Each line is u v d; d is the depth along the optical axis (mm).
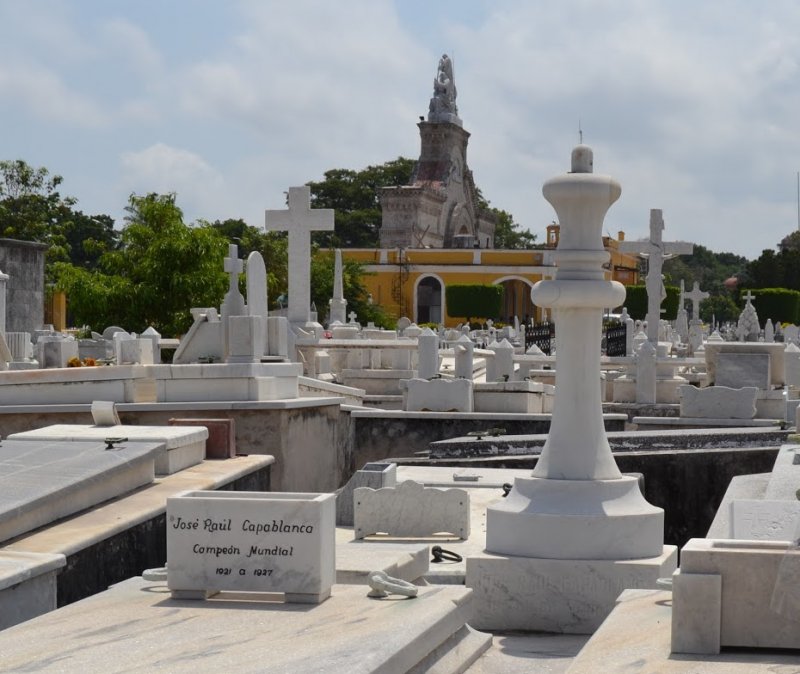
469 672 6234
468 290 84875
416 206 100750
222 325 18094
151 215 39438
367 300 79312
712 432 13008
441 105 108500
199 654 5215
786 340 51844
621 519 7609
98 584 8508
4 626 7004
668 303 82125
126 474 10188
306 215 27422
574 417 7883
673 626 5234
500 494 10852
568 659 6578
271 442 15711
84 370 15984
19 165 59594
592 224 7953
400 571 7371
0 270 39938
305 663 5027
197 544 6266
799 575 5113
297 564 6180
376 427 17969
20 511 8320
